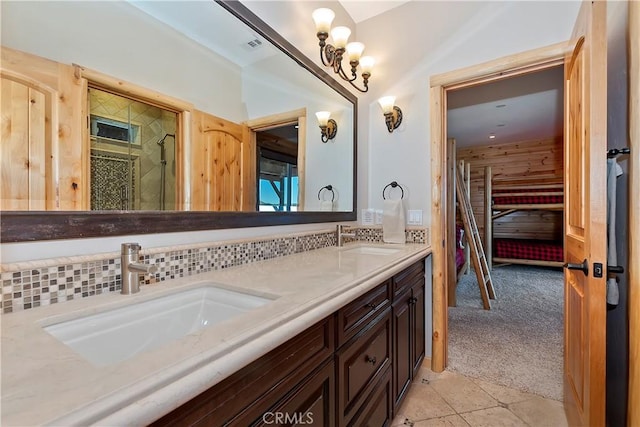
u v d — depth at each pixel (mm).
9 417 372
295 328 723
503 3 1865
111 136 977
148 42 1085
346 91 2197
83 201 899
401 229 2152
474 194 6020
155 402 444
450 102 3512
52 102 843
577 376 1379
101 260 909
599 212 1098
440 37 2082
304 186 1862
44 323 698
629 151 1134
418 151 2174
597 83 1091
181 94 1193
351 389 1076
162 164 1127
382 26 2326
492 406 1700
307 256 1641
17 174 772
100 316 801
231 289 1009
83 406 400
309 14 1878
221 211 1331
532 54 1767
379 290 1334
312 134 1915
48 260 807
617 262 1248
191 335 617
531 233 5965
